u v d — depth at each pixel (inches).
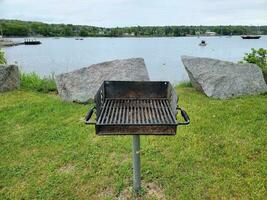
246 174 134.6
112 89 135.6
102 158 153.5
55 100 266.8
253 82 269.0
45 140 178.2
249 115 207.2
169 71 643.5
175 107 106.7
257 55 331.0
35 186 131.6
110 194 125.1
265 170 135.6
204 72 271.9
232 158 148.5
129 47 2241.6
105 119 109.8
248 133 176.7
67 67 858.1
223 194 121.0
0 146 171.9
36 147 169.6
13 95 289.7
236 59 989.8
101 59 1184.2
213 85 262.2
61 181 134.5
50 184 132.6
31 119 215.8
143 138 175.8
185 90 298.0
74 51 1835.6
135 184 123.3
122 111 119.8
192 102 246.5
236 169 138.8
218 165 143.0
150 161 149.3
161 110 121.0
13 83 311.1
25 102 261.4
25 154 161.5
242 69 274.5
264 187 123.6
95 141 174.6
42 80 338.6
